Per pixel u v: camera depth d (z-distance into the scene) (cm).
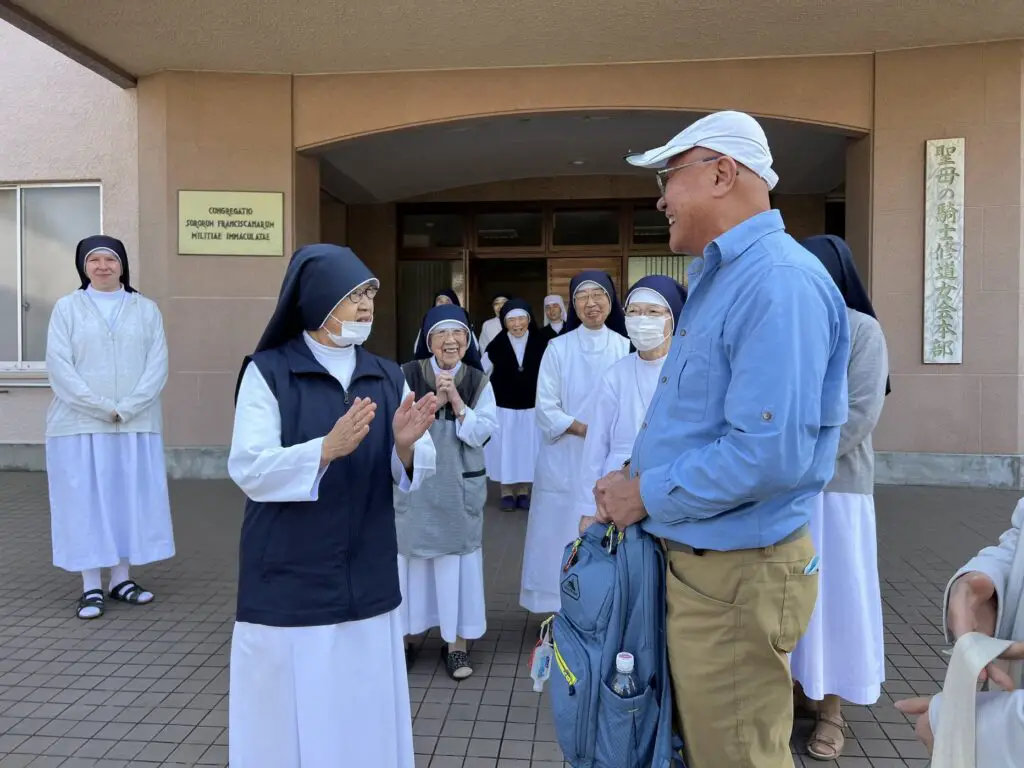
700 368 192
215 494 773
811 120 791
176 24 720
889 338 781
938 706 149
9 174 922
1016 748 131
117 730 328
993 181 754
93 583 472
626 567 203
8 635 431
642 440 208
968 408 767
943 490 755
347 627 227
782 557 190
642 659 201
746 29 729
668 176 209
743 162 197
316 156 891
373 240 1204
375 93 838
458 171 1078
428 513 371
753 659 191
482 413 388
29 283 940
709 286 198
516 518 710
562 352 427
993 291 758
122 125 903
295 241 848
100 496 468
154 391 484
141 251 855
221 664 394
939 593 486
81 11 696
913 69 769
